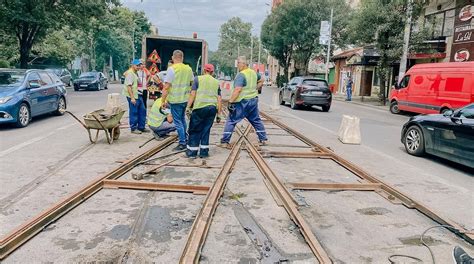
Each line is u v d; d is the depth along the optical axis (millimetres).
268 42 52094
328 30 35219
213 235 4379
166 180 6348
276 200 5527
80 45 50562
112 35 55656
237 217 4910
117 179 6285
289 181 6617
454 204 5918
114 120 9008
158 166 7078
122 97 22547
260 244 4184
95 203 5242
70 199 5121
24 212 4855
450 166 8586
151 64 17766
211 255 3918
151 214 4902
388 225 4914
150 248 3994
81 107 17234
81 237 4215
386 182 6902
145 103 11000
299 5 39812
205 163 7363
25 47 27047
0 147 8547
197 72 18828
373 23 25672
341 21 39031
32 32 26891
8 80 11859
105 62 58375
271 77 84812
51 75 14148
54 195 5500
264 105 22234
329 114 19000
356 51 34656
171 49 18781
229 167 7062
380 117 19172
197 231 4258
